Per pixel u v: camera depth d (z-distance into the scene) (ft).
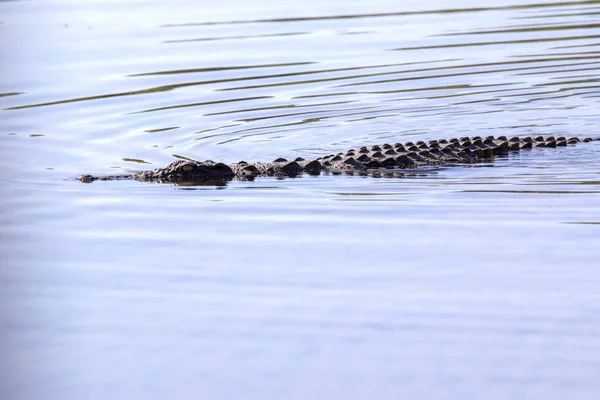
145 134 183.93
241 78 222.48
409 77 221.25
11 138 180.24
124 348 95.09
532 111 197.88
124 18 281.74
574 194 140.36
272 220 132.36
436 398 84.74
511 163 162.71
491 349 92.79
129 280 111.45
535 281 107.24
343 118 195.52
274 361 91.97
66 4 302.04
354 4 301.43
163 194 147.74
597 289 104.63
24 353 94.07
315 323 99.09
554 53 238.27
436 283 107.76
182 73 226.17
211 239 124.67
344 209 136.87
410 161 163.63
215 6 299.38
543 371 88.53
